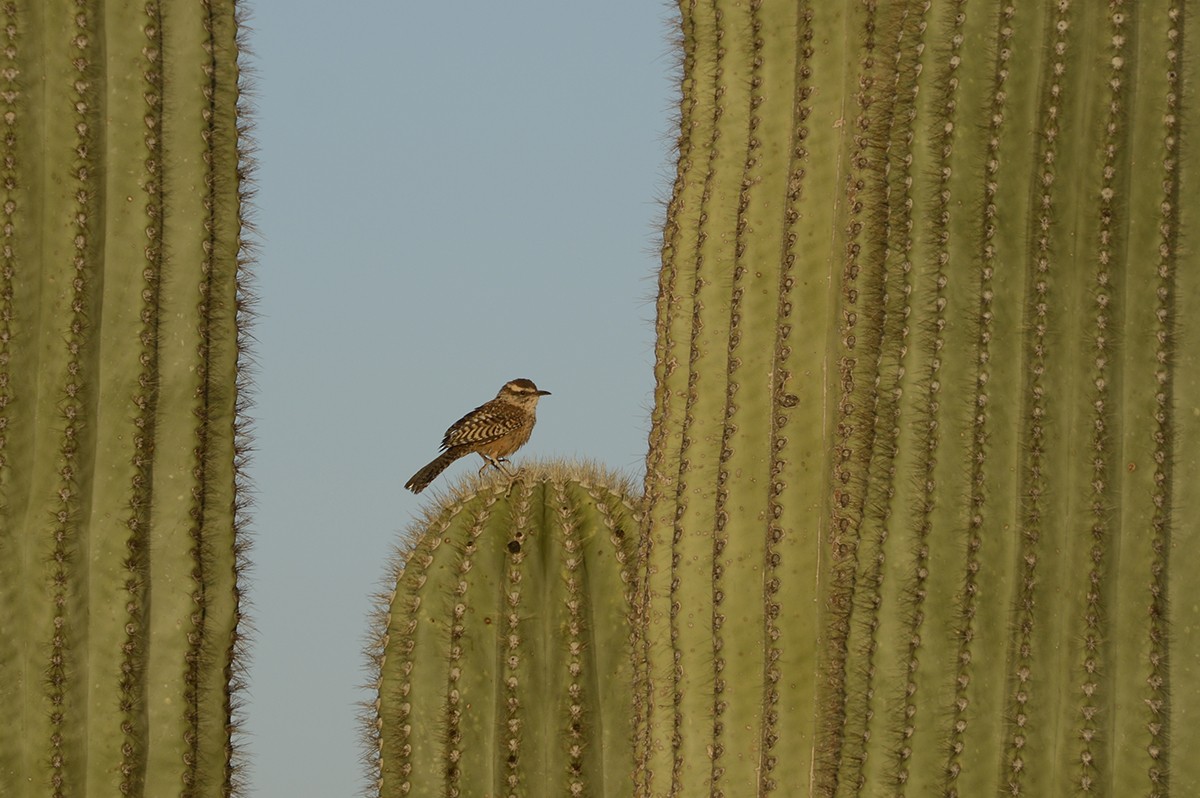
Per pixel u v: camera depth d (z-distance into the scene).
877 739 10.10
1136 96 10.30
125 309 11.59
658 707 11.71
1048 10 10.38
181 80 11.84
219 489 11.84
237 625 11.88
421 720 12.41
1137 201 10.23
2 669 11.30
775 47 11.90
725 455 11.57
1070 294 10.20
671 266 12.20
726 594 11.40
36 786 11.29
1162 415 10.04
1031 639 9.93
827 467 11.16
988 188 10.32
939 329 10.27
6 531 11.33
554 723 12.52
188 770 11.59
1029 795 9.84
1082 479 10.02
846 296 11.05
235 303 11.97
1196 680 9.92
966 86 10.43
